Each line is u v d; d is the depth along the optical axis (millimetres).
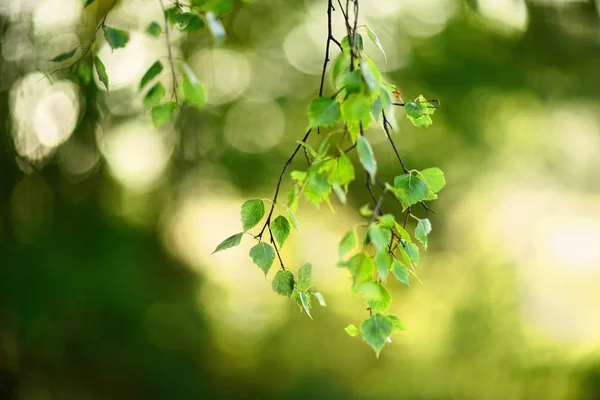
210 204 7258
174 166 6789
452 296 7773
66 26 4711
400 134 7105
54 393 5523
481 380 7465
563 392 7188
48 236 5438
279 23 7324
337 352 7840
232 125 7191
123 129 5836
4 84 4316
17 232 5223
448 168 7332
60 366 5570
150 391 6312
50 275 5285
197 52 6801
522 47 6684
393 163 7125
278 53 7430
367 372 7812
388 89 1243
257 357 7602
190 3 1354
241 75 7336
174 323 6801
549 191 7746
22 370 5270
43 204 5324
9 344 5164
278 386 7465
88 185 5758
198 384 6730
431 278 7852
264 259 1292
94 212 5844
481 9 6234
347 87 1087
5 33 4270
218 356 7395
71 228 5652
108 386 6027
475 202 7656
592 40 6492
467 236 7746
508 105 7109
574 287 7648
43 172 5129
